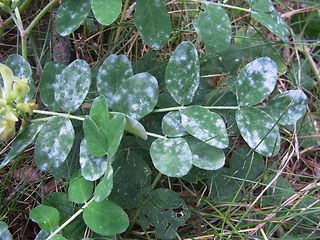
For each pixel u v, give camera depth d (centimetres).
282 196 26
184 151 19
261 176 25
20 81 19
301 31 34
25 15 28
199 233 24
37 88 25
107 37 29
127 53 29
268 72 21
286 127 29
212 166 20
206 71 28
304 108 22
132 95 20
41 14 22
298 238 25
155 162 19
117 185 22
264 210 26
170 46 30
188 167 19
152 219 22
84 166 19
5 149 24
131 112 20
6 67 18
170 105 24
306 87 32
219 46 22
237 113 21
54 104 21
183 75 21
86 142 19
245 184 26
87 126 19
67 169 23
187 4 31
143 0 21
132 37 29
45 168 20
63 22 21
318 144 29
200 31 22
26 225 23
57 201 22
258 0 23
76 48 28
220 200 25
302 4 35
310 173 29
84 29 28
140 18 21
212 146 21
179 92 21
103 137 18
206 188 25
